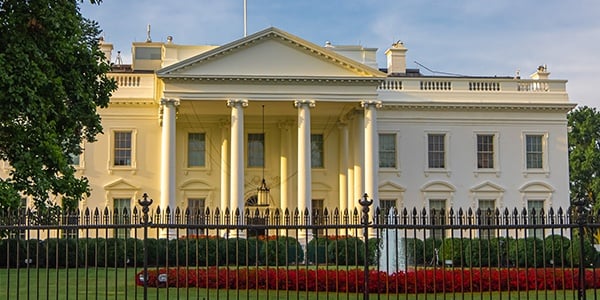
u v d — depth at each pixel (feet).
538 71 167.53
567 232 138.41
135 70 173.47
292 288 60.54
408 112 155.63
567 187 157.48
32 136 65.51
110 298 55.88
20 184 64.34
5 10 66.13
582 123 220.64
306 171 136.77
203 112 148.56
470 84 157.79
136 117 150.71
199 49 144.36
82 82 72.13
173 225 42.45
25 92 63.16
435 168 155.22
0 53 63.67
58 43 67.72
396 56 179.93
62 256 92.63
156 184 150.00
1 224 44.68
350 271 61.11
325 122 155.94
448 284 58.80
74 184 68.90
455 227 43.04
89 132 78.38
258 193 151.23
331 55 138.62
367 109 139.44
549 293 59.52
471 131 156.56
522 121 157.79
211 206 151.64
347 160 151.12
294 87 138.72
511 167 156.76
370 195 137.08
